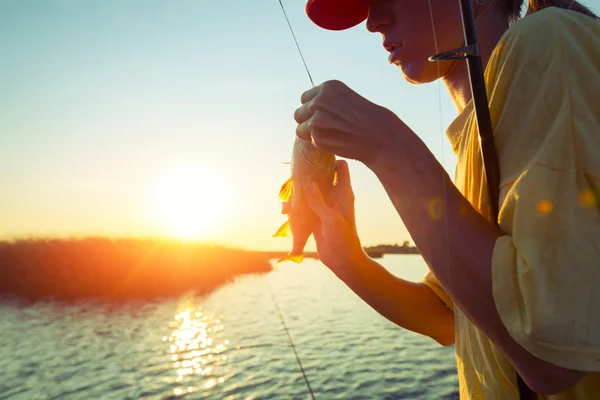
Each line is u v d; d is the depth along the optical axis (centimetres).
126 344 1627
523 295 57
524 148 66
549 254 57
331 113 78
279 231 244
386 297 142
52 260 3334
